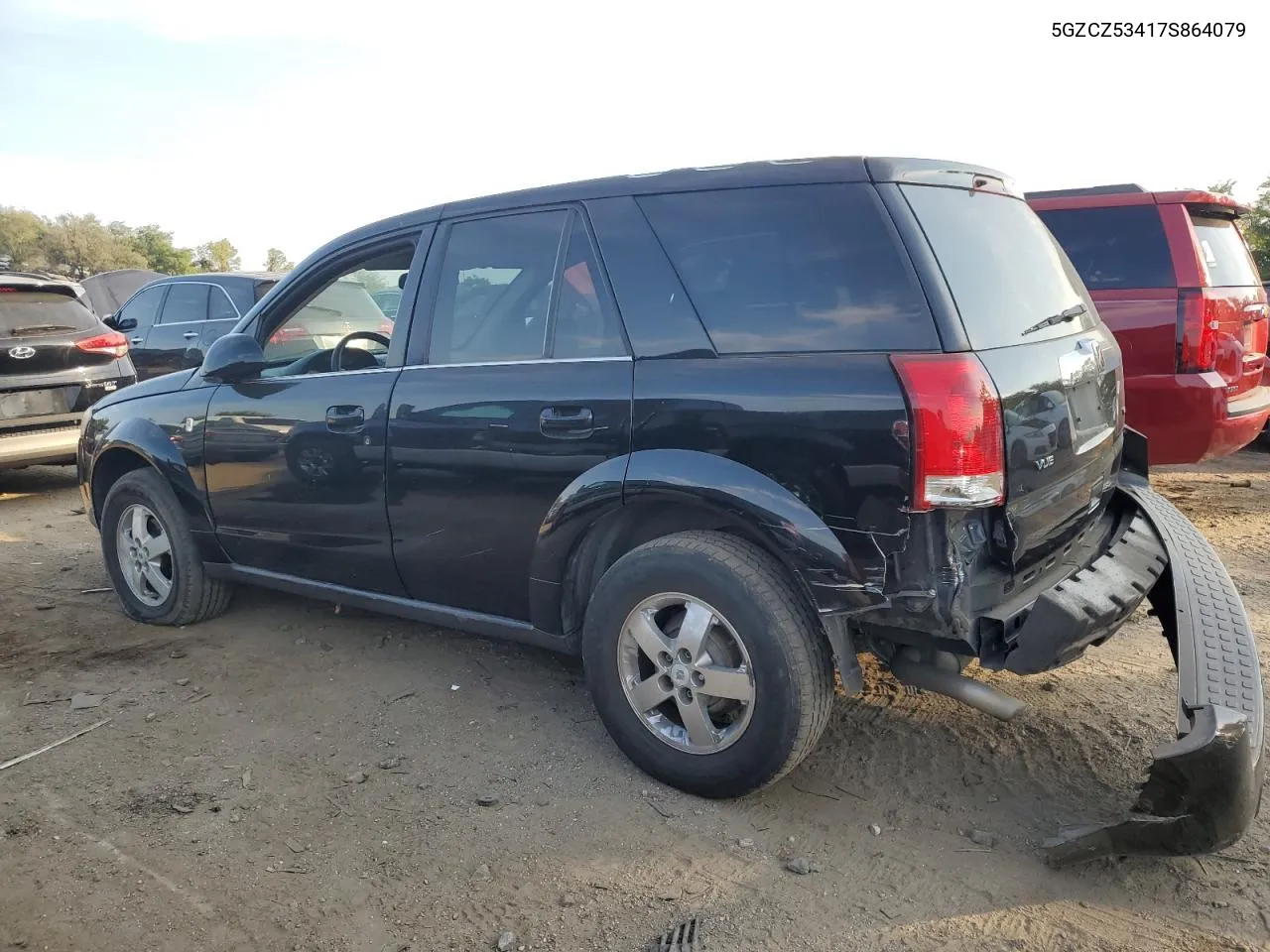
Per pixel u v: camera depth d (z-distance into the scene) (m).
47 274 8.09
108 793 3.15
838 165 2.90
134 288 17.84
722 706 3.01
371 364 3.95
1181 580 2.90
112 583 4.87
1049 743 3.36
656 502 3.06
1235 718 2.33
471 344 3.50
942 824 2.92
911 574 2.61
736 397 2.82
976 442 2.54
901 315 2.69
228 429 4.16
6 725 3.65
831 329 2.77
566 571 3.28
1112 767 3.21
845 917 2.51
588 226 3.26
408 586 3.76
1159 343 5.70
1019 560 2.77
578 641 3.40
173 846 2.86
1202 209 6.00
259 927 2.51
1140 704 3.63
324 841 2.88
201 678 4.06
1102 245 5.92
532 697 3.83
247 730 3.60
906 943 2.41
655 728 3.10
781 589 2.81
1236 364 5.86
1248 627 2.77
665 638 3.02
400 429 3.56
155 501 4.52
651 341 3.05
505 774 3.24
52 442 7.46
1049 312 3.18
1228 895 2.57
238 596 5.10
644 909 2.56
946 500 2.54
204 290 10.12
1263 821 2.90
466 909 2.57
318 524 3.92
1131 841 2.50
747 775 2.90
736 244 2.98
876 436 2.59
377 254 3.92
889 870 2.71
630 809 3.01
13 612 4.93
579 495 3.07
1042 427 2.80
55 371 7.57
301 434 3.87
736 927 2.48
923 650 2.90
